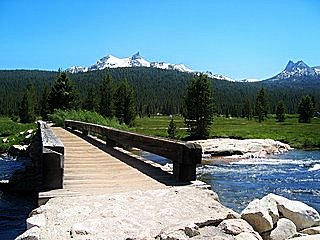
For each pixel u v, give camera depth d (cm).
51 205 524
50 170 624
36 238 403
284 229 468
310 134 5581
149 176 746
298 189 1908
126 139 1034
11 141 4112
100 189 623
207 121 5234
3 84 15850
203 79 5250
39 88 14712
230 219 461
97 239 410
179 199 555
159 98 17800
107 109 6481
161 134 5619
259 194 1745
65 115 3428
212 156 3584
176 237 399
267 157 3634
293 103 17350
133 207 519
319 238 416
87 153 1141
